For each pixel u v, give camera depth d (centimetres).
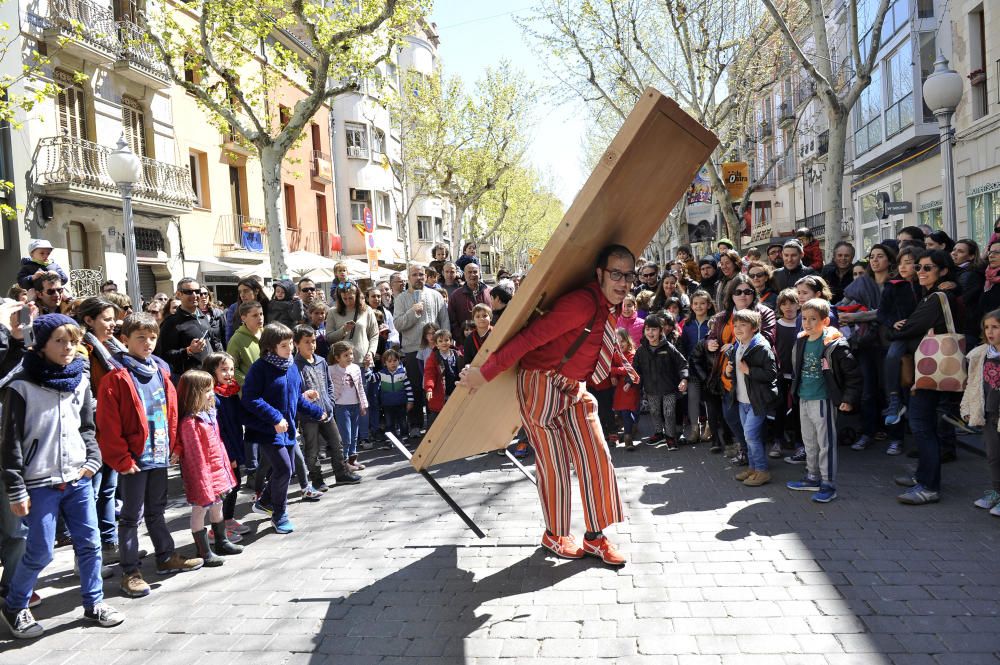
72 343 414
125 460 451
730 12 1762
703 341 765
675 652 340
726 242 995
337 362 770
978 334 704
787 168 3975
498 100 3472
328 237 3419
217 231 2419
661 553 471
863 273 795
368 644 369
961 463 662
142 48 1948
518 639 363
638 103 346
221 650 373
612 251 416
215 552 527
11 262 1590
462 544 513
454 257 3625
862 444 740
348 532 563
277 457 570
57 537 580
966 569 420
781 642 345
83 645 389
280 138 1584
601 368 457
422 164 3878
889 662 323
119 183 1012
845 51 2311
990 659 322
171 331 801
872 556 447
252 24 1564
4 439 394
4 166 1577
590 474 450
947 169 920
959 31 1728
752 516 540
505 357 408
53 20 1698
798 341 588
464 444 497
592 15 1742
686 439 826
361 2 1546
